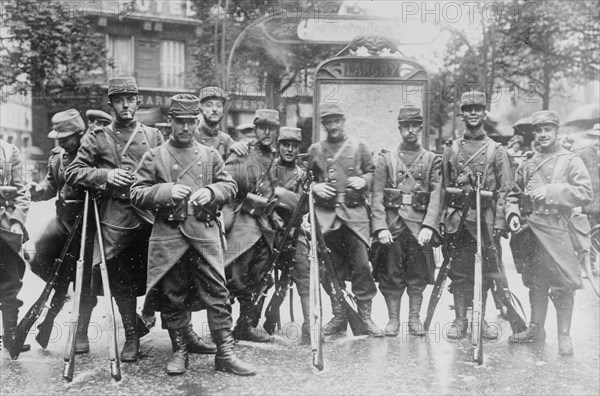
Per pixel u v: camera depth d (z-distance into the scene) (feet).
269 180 18.54
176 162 15.64
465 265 18.28
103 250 15.47
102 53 42.37
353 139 19.19
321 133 30.04
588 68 34.37
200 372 15.46
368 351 17.03
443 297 23.91
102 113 19.62
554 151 17.79
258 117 18.45
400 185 18.72
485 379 14.84
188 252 15.40
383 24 32.60
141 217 16.39
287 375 15.15
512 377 14.97
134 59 46.09
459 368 15.62
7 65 40.11
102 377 15.12
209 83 46.24
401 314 21.43
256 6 44.65
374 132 29.91
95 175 15.89
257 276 18.45
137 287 16.81
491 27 32.32
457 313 18.53
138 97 16.97
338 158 18.81
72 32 40.98
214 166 15.99
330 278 17.93
